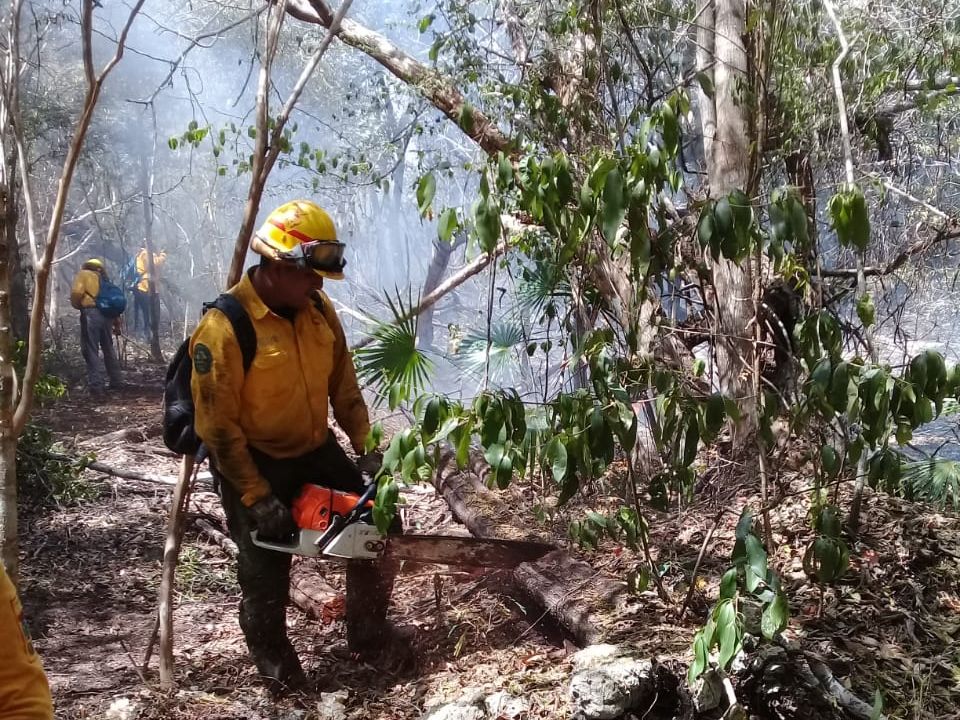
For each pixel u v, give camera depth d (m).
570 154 4.98
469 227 3.35
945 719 2.85
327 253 3.15
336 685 3.44
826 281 5.92
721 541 4.14
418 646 3.63
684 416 3.20
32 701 1.38
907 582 3.61
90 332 10.81
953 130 7.08
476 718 2.86
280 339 3.22
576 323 5.72
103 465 6.82
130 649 4.00
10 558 2.69
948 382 2.78
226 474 3.20
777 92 5.07
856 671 3.07
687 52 6.12
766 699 2.90
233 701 3.37
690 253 4.76
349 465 3.59
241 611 3.41
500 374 5.70
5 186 2.86
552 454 2.92
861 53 5.46
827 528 3.02
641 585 3.36
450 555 3.35
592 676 2.79
